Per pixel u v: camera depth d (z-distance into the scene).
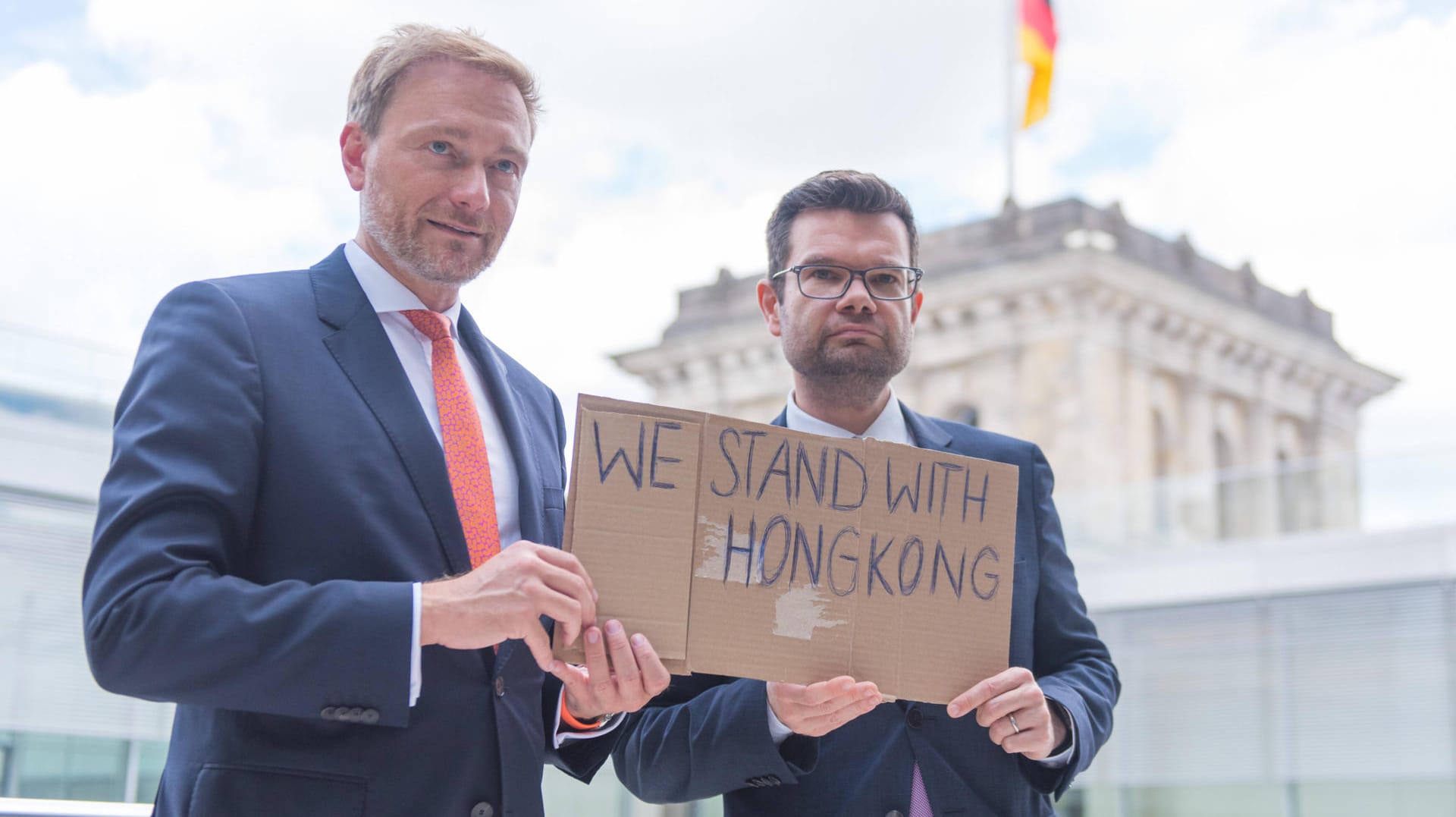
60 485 13.83
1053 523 2.85
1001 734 2.29
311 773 1.88
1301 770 17.89
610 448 2.10
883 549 2.24
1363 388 37.81
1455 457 17.48
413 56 2.23
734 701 2.46
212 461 1.89
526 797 2.04
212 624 1.76
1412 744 17.02
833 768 2.57
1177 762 19.05
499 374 2.36
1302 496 18.91
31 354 14.07
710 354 35.62
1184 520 20.09
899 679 2.22
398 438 2.05
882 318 2.76
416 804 1.92
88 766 12.41
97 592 1.80
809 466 2.21
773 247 2.92
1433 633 17.12
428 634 1.82
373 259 2.26
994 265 31.98
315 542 1.95
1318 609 18.17
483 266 2.25
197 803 1.85
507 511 2.21
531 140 2.34
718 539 2.12
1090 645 2.76
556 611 1.85
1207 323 33.81
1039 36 33.31
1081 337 31.36
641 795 2.66
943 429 2.95
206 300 2.03
